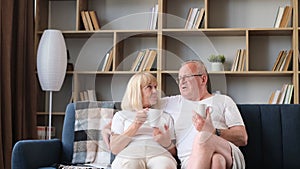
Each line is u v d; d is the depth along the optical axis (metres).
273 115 2.74
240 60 4.04
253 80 4.20
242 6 4.25
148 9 4.39
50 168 2.51
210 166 2.20
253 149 2.71
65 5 4.49
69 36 4.38
